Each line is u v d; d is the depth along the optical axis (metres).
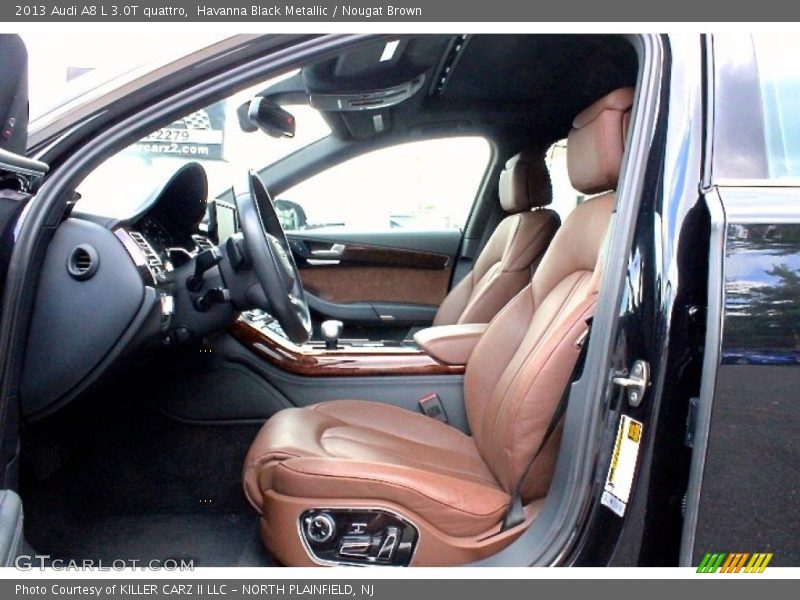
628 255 1.06
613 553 1.02
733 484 0.97
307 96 2.33
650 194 1.06
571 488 1.09
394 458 1.46
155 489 1.88
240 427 1.90
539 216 2.39
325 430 1.57
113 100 1.14
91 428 1.79
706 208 1.00
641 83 1.12
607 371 1.06
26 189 1.03
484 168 2.92
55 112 1.13
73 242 1.21
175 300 1.61
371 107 2.34
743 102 1.07
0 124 0.92
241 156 2.58
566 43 1.92
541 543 1.09
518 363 1.48
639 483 1.00
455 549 1.18
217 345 1.89
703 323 0.98
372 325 2.89
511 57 2.08
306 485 1.22
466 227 2.99
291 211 2.90
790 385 0.97
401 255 2.93
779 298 0.97
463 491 1.23
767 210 0.99
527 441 1.28
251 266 1.62
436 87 2.38
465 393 1.80
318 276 2.90
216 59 1.16
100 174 1.48
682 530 0.99
